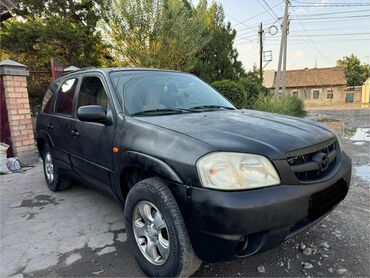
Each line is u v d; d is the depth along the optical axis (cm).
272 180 183
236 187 176
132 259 252
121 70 312
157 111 271
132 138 233
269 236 178
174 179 192
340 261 240
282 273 227
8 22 1193
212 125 225
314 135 222
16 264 248
